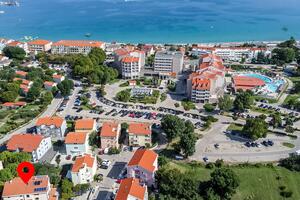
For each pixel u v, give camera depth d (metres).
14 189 194.88
